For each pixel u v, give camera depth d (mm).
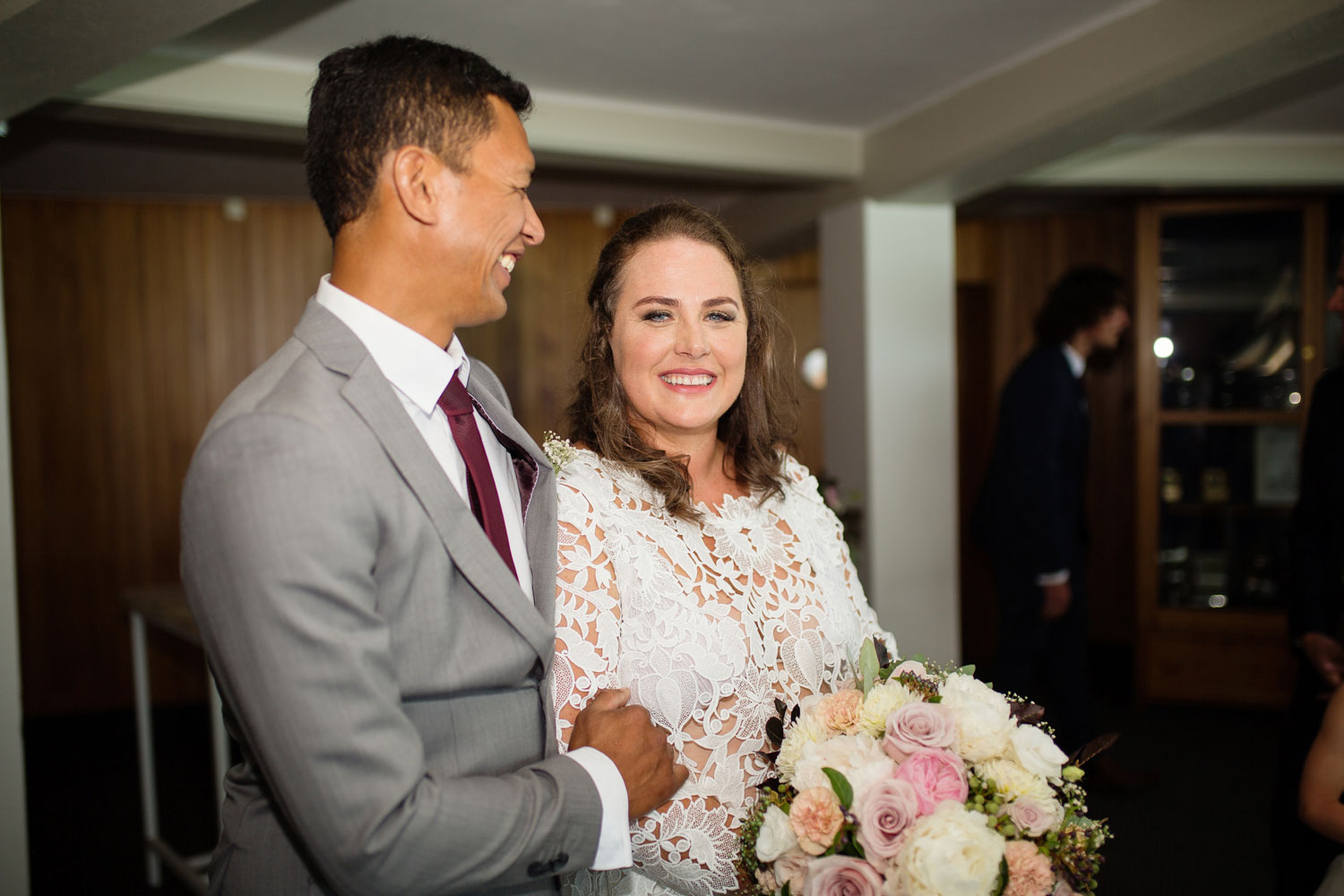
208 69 2939
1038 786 1073
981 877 966
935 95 3521
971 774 1102
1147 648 4516
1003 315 5488
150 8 1870
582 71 3221
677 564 1304
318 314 1025
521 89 1075
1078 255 5410
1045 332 3432
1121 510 5426
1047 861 1015
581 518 1269
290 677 855
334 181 1008
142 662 3127
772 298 1529
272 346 5152
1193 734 4145
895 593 4082
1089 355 3465
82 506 4934
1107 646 5484
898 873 1010
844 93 3475
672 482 1341
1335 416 2139
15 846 2463
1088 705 3406
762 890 1129
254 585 858
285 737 856
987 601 5664
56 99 2828
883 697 1166
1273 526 4449
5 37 1949
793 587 1396
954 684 1197
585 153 3643
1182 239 4473
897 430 4086
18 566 4852
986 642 5656
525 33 2867
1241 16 2369
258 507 868
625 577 1267
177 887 3053
